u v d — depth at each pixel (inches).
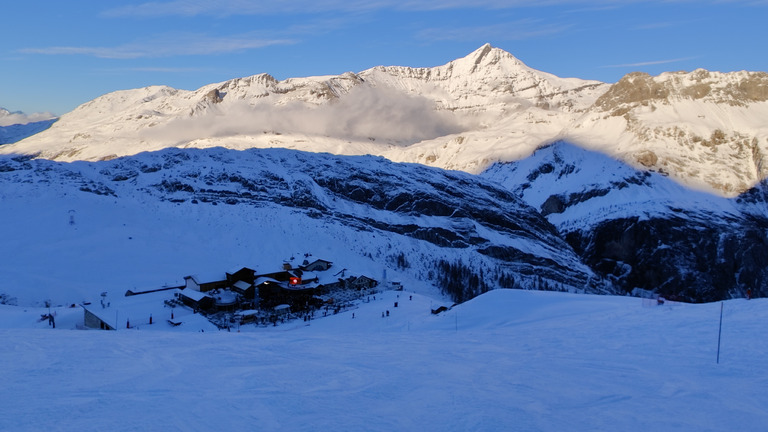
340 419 684.7
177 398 761.6
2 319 2778.1
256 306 3137.3
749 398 798.5
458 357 1112.2
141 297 3408.0
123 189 6781.5
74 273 4050.2
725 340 1179.9
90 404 726.5
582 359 1085.1
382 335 1524.4
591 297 2359.7
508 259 6953.7
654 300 1996.8
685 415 724.0
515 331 1552.7
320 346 1234.6
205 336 1369.3
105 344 1181.1
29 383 832.3
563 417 710.5
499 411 727.7
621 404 770.8
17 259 4185.5
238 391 805.2
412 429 654.5
